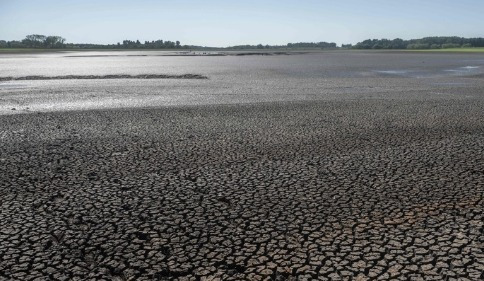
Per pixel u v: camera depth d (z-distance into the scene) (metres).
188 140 5.49
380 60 37.25
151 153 4.86
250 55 59.28
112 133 5.96
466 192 3.51
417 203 3.29
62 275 2.30
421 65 27.84
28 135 5.84
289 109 8.20
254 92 11.59
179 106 8.70
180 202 3.37
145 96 10.67
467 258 2.43
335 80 15.88
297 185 3.75
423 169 4.17
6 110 8.27
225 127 6.36
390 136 5.67
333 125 6.47
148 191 3.62
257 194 3.54
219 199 3.43
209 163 4.45
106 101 9.68
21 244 2.67
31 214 3.14
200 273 2.31
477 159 4.50
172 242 2.69
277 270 2.34
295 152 4.88
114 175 4.07
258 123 6.68
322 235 2.76
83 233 2.82
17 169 4.26
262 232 2.81
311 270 2.33
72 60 35.75
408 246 2.59
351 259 2.44
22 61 32.84
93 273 2.33
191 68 24.34
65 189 3.68
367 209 3.19
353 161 4.49
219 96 10.61
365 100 9.62
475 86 13.18
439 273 2.28
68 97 10.48
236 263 2.42
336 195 3.49
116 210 3.21
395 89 12.36
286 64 30.09
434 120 6.85
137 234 2.80
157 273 2.32
